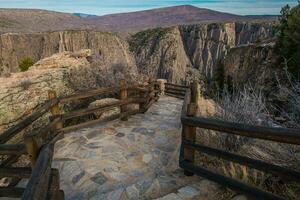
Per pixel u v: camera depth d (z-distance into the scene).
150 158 5.16
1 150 3.18
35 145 3.19
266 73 19.30
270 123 4.53
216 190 3.68
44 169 2.30
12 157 4.18
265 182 3.60
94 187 4.13
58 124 5.99
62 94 11.05
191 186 3.82
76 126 6.32
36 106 9.82
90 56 15.02
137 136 6.42
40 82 10.71
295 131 2.60
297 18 17.58
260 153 3.93
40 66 13.20
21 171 3.12
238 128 3.11
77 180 4.35
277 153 3.77
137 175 4.48
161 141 6.12
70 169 4.71
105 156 5.23
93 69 12.90
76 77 12.24
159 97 12.55
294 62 15.12
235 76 25.84
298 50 16.12
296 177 2.70
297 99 4.08
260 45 24.00
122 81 7.41
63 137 6.21
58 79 11.41
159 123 7.58
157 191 3.93
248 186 3.23
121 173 4.56
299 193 3.31
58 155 5.28
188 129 3.92
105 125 7.27
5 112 8.85
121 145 5.82
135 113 8.20
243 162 3.17
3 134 3.66
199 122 3.64
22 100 9.52
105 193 3.92
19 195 3.20
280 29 20.02
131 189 4.00
